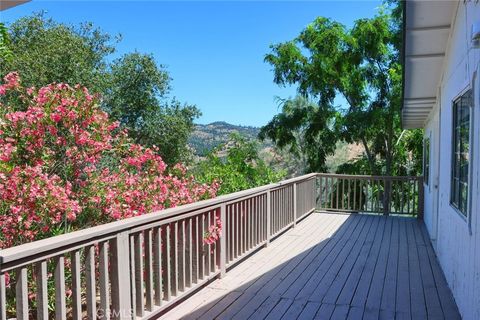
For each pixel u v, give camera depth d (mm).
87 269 2641
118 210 4309
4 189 3629
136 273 3117
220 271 4488
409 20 4301
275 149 14258
